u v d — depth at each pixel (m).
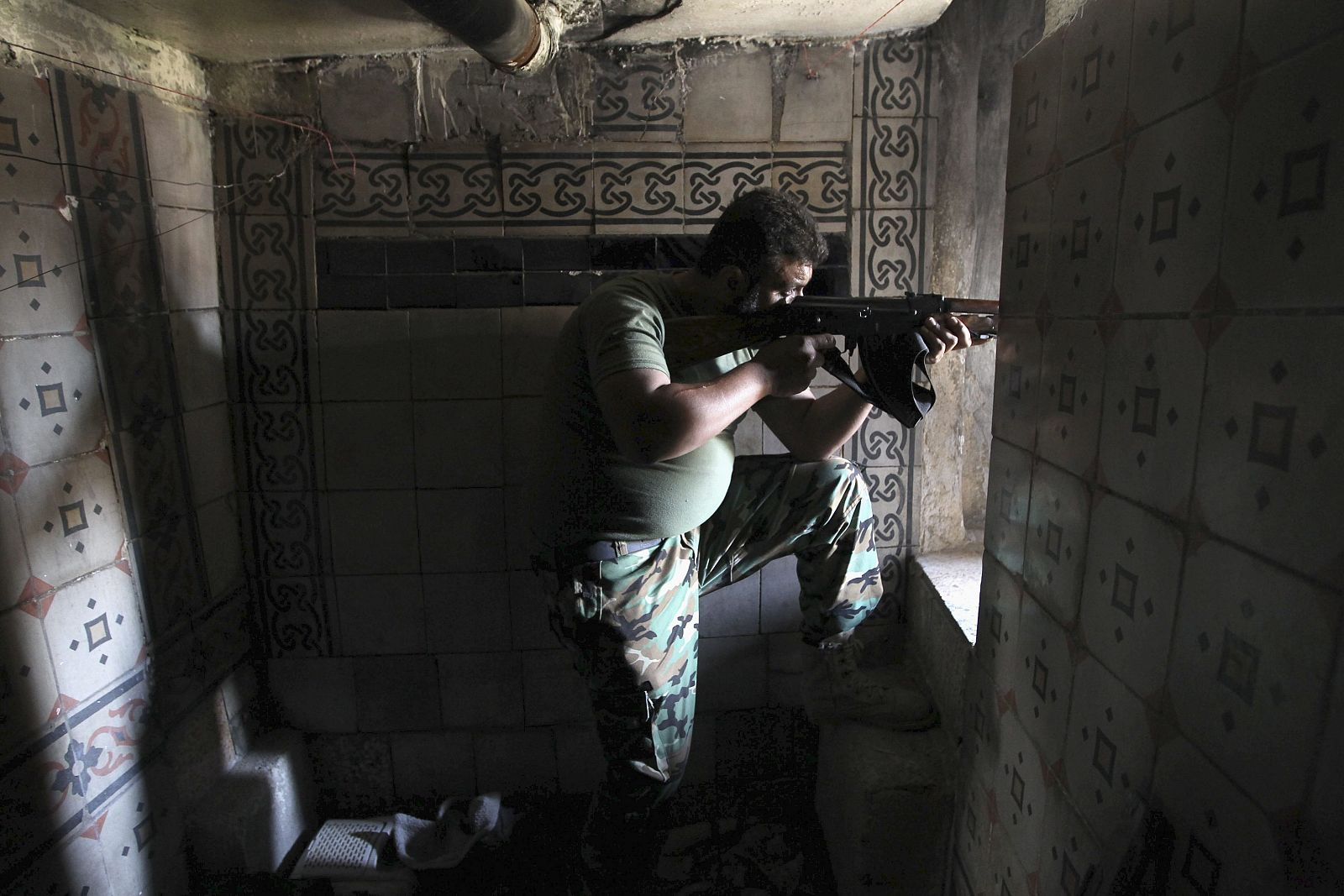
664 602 1.57
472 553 2.18
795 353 1.37
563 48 1.98
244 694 2.18
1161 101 0.94
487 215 2.05
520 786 2.32
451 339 2.09
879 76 2.00
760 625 2.24
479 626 2.22
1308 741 0.71
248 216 2.05
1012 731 1.42
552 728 2.29
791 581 2.22
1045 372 1.28
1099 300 1.10
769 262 1.47
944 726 1.87
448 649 2.23
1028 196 1.35
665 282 1.58
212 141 2.04
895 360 1.41
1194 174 0.88
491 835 2.18
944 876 1.80
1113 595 1.06
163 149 1.86
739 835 2.19
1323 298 0.69
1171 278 0.92
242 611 2.18
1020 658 1.39
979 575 2.03
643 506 1.51
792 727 2.30
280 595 2.21
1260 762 0.77
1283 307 0.74
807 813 2.27
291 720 2.28
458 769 2.31
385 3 1.63
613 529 1.53
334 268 2.06
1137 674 1.00
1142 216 0.98
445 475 2.14
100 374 1.66
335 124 2.02
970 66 1.95
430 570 2.19
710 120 2.02
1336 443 0.67
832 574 1.81
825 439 1.74
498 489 2.15
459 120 2.01
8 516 1.42
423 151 2.03
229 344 2.10
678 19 1.84
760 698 2.29
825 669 1.98
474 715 2.28
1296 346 0.72
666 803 1.69
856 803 1.82
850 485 1.77
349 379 2.10
